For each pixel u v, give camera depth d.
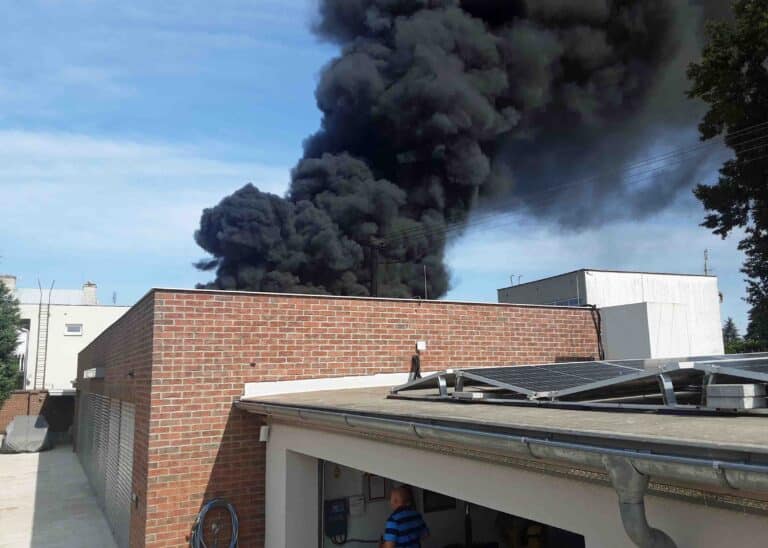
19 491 14.36
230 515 6.75
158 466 6.51
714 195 18.69
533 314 9.47
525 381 4.36
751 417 2.71
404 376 8.11
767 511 2.11
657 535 2.36
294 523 6.34
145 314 7.31
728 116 17.86
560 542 7.30
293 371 7.38
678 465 2.12
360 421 4.23
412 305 8.39
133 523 7.38
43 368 35.84
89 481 15.52
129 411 8.65
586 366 5.10
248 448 6.95
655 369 3.24
